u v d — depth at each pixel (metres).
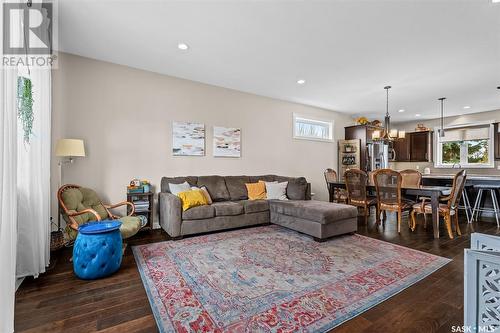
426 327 1.53
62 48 3.14
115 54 3.32
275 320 1.59
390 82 4.27
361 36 2.79
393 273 2.29
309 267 2.41
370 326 1.54
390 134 4.65
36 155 2.21
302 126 5.99
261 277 2.19
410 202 3.99
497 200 4.77
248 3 2.24
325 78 4.13
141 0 2.20
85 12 2.37
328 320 1.59
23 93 2.02
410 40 2.86
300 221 3.49
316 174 6.16
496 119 6.09
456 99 5.25
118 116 3.65
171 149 4.10
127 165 3.71
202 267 2.40
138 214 3.68
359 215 5.09
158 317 1.61
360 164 6.23
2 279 1.26
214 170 4.57
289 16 2.43
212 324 1.55
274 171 5.41
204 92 4.45
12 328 1.35
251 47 3.09
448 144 7.02
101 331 1.49
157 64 3.64
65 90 3.26
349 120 6.92
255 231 3.71
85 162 3.40
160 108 4.00
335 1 2.20
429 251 2.90
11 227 1.35
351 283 2.09
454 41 2.86
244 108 4.94
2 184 1.23
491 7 2.24
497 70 3.70
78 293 1.93
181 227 3.29
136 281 2.13
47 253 2.43
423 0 2.16
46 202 2.44
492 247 1.17
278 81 4.30
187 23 2.56
